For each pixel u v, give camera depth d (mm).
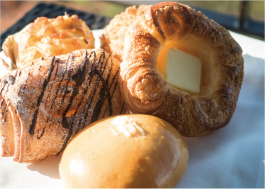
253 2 719
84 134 281
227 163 306
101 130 276
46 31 356
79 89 304
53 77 295
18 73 298
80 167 259
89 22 515
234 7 679
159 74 315
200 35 346
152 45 317
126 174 250
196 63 358
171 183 263
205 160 311
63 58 308
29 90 289
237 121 353
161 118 316
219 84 347
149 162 255
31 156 301
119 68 327
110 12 702
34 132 291
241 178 296
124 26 375
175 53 345
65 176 267
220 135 337
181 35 345
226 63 352
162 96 312
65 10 542
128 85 308
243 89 390
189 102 323
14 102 286
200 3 690
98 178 251
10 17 682
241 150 318
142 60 310
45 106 294
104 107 316
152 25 320
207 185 288
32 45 350
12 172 304
